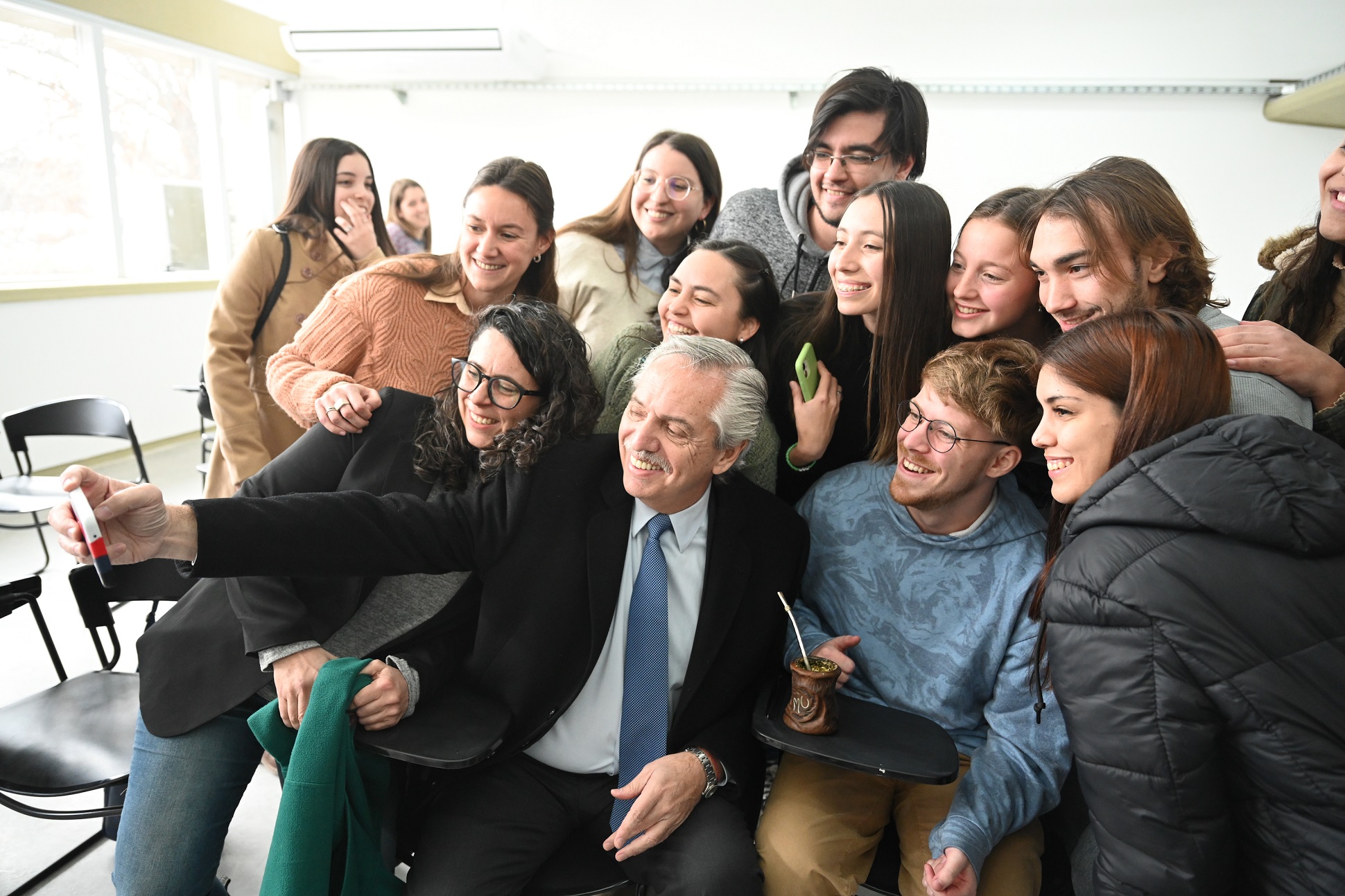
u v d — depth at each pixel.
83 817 1.54
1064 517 1.35
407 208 5.05
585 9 6.67
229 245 6.70
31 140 5.09
